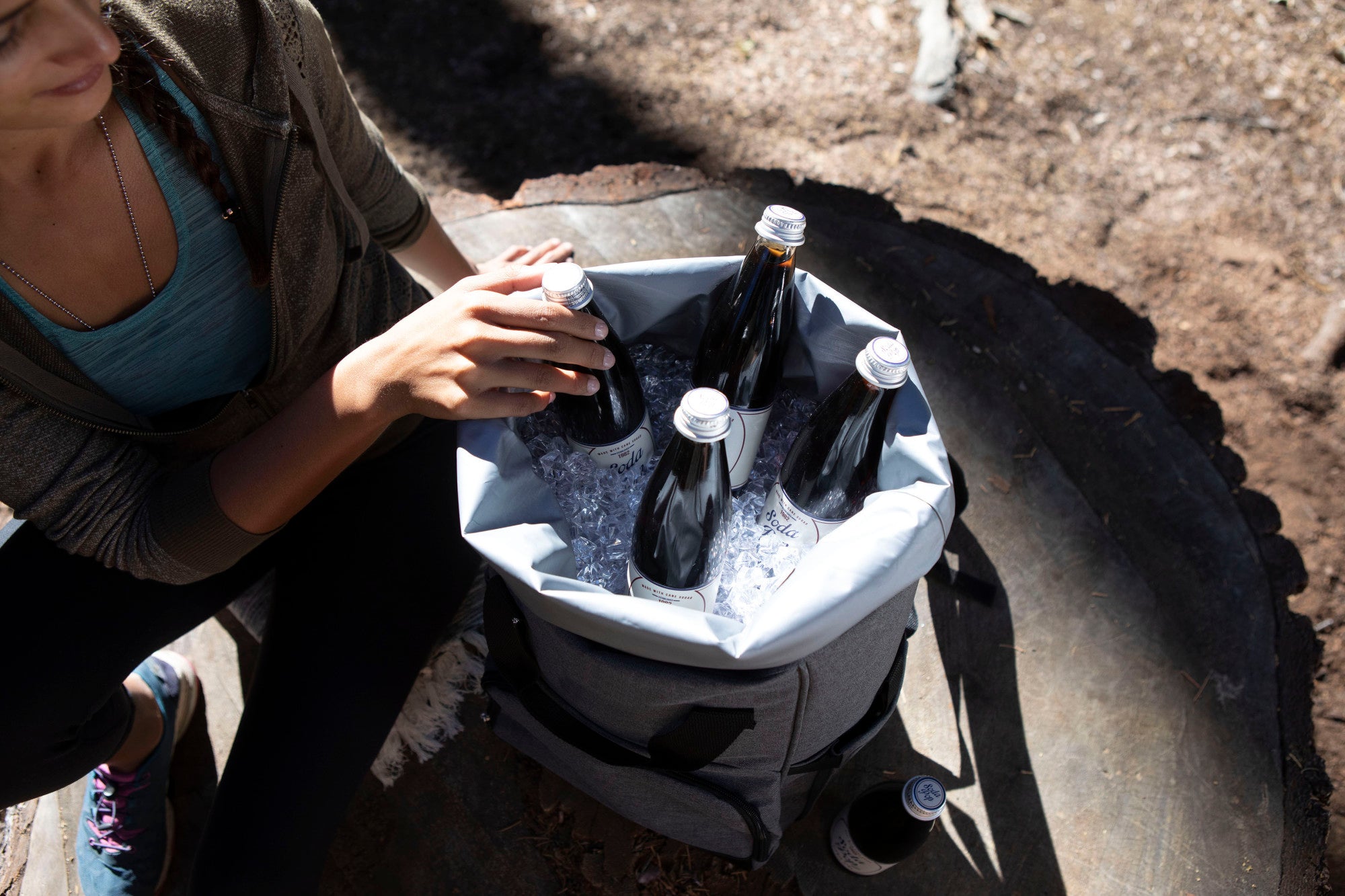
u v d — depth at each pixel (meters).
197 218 0.90
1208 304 2.28
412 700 1.21
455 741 1.20
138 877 1.17
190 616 1.11
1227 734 1.17
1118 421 1.41
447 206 1.63
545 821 1.14
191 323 0.96
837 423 0.90
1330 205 2.47
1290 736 1.18
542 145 2.64
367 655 1.08
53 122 0.68
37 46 0.62
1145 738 1.17
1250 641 1.24
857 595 0.72
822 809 1.14
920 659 1.23
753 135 2.65
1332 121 2.63
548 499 0.86
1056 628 1.25
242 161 0.88
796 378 1.02
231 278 0.97
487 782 1.17
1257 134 2.61
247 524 0.92
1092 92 2.70
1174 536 1.31
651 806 0.99
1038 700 1.20
